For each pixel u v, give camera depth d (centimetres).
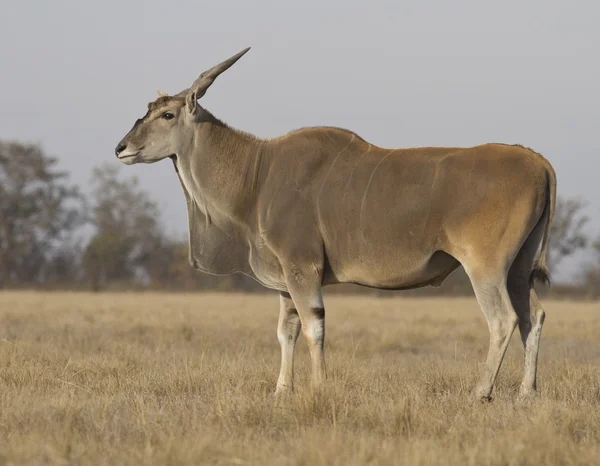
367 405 2459
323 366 2880
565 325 6769
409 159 2848
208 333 5484
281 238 2920
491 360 2720
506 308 2727
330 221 2884
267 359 4000
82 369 3266
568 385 2962
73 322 6456
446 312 9288
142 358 3700
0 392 2691
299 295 2897
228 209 3066
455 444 2058
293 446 2039
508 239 2731
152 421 2286
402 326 6481
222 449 1967
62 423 2230
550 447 1997
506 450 1969
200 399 2652
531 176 2762
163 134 3084
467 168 2772
